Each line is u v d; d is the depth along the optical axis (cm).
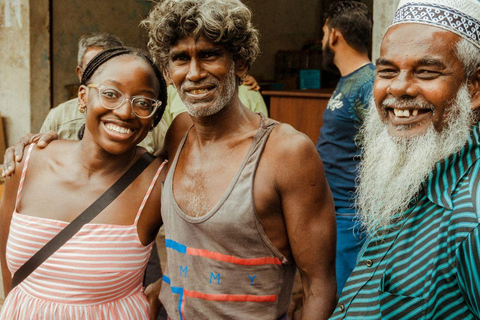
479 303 117
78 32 605
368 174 148
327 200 167
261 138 165
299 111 417
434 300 126
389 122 139
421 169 131
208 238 164
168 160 190
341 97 314
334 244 169
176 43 164
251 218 160
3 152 570
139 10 662
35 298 183
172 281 175
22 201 191
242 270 163
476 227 118
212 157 170
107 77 177
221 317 165
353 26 316
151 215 189
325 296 167
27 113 566
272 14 870
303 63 852
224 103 165
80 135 217
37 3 557
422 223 132
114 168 188
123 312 187
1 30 565
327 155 319
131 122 179
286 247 169
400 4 138
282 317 172
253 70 856
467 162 128
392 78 135
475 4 128
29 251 184
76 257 180
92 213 183
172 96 322
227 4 162
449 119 130
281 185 161
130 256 185
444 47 127
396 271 134
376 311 138
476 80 132
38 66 567
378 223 143
